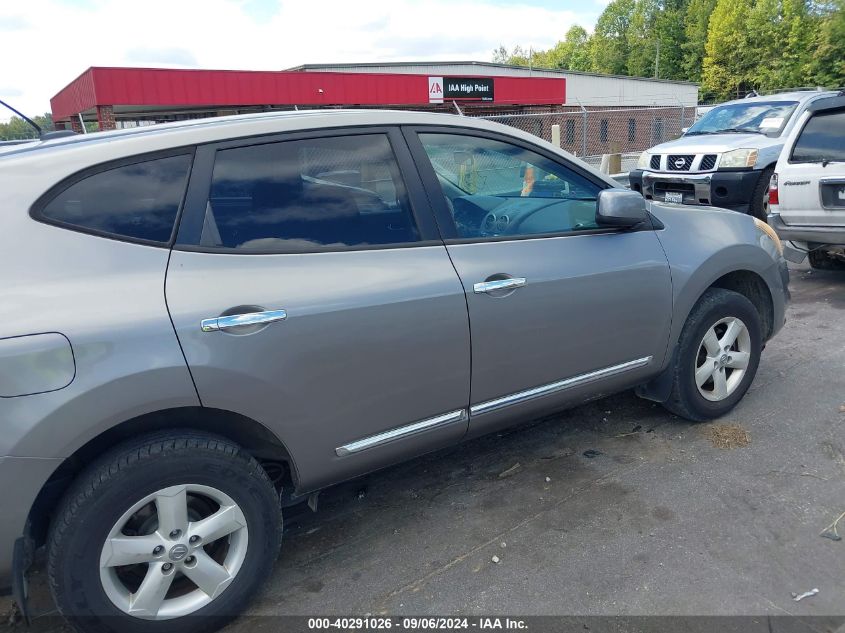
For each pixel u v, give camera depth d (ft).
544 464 11.56
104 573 7.05
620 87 140.05
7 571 6.69
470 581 8.63
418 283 8.59
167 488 7.21
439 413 9.21
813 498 10.05
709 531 9.38
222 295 7.38
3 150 7.63
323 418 8.17
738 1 181.27
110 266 7.02
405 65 115.34
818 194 20.01
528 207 10.22
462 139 9.72
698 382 12.19
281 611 8.25
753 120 33.30
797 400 13.46
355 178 8.66
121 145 7.48
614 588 8.34
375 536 9.76
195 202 7.63
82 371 6.58
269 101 79.20
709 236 12.01
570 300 9.97
